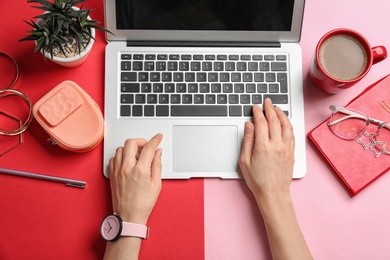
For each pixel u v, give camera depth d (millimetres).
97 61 747
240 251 702
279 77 729
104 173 706
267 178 681
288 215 675
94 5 763
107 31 681
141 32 720
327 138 724
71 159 715
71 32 660
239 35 728
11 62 738
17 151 714
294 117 723
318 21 779
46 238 699
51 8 628
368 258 708
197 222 708
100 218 706
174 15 704
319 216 716
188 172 705
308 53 766
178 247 702
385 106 738
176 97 717
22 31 754
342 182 724
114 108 711
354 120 729
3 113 725
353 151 721
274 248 667
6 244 695
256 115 704
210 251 702
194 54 728
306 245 669
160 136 700
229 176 708
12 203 704
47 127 668
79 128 676
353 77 681
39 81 739
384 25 780
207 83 722
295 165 714
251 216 711
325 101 748
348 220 716
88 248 699
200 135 713
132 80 718
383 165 717
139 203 670
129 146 688
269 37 732
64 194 708
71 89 679
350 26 779
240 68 728
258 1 694
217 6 697
